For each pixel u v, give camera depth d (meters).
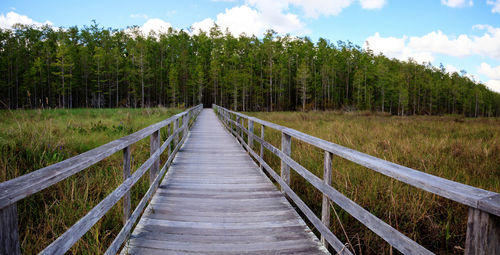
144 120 11.62
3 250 0.92
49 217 2.82
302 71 49.16
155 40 71.12
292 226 2.81
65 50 42.78
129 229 2.38
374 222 1.59
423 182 1.20
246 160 5.89
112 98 57.22
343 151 1.96
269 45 57.75
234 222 2.88
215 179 4.45
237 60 63.56
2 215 0.92
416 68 73.50
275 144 6.82
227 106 62.69
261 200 3.54
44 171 1.22
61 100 50.75
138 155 5.40
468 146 6.06
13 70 45.34
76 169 1.40
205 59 68.44
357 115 22.89
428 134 8.77
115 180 3.69
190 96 62.91
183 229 2.69
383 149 5.87
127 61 54.62
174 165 5.39
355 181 3.64
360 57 63.78
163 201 3.45
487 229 0.91
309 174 2.61
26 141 4.69
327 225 2.31
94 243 2.34
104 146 1.94
